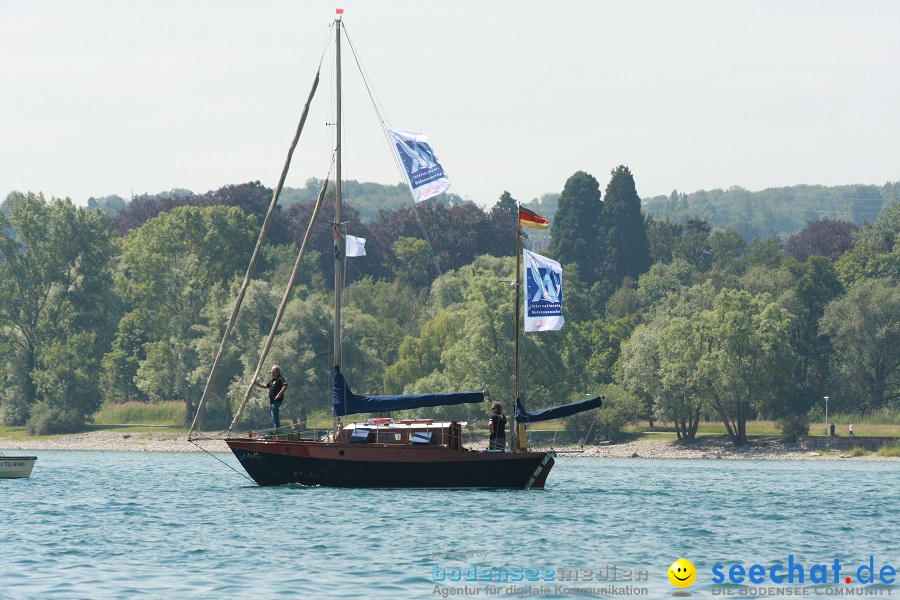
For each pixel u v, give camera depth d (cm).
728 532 16862
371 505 19350
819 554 14775
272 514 18125
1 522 17362
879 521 18838
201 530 16212
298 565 13250
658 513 19375
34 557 13762
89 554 14000
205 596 11475
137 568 13012
